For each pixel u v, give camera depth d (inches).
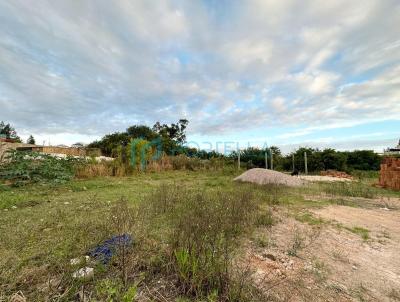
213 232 100.5
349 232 145.1
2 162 331.6
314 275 91.4
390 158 354.0
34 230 123.6
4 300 66.2
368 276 93.7
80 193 246.1
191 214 124.5
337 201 238.7
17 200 202.4
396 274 96.1
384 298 79.5
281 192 279.1
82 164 408.8
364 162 695.1
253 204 185.0
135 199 210.2
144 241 104.4
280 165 717.3
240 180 378.6
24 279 77.6
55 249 100.3
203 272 78.2
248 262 97.3
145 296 73.6
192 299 73.0
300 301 75.0
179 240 94.3
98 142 1053.8
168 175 468.1
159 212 157.0
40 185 294.4
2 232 120.3
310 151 679.7
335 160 638.5
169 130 1352.1
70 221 139.6
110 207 176.7
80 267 83.4
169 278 82.7
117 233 103.6
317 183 375.9
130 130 1229.7
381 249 121.0
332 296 79.1
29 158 337.7
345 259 107.4
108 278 79.3
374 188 340.5
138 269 86.8
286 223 157.4
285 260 103.0
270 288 78.4
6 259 89.2
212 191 259.1
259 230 138.8
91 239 108.0
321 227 151.9
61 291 72.7
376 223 166.6
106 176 414.3
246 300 71.1
